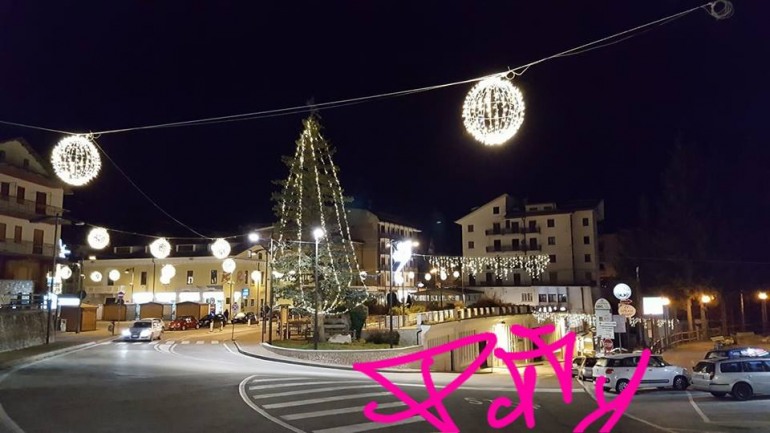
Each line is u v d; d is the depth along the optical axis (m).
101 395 16.28
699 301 66.00
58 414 13.53
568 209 82.75
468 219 87.06
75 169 12.23
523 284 82.19
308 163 38.25
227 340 42.12
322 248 37.06
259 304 68.06
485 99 9.33
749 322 74.62
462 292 64.75
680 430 13.80
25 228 48.38
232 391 17.20
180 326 53.28
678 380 23.52
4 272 46.66
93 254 73.81
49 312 35.97
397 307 46.72
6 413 13.62
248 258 70.81
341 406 15.14
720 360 21.27
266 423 12.83
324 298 37.22
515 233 83.81
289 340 37.28
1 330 31.31
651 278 68.38
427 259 96.75
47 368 23.31
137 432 11.75
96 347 35.84
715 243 64.00
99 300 70.38
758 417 16.02
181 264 70.25
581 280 80.81
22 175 47.50
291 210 39.12
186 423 12.70
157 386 18.09
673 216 65.50
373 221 82.75
